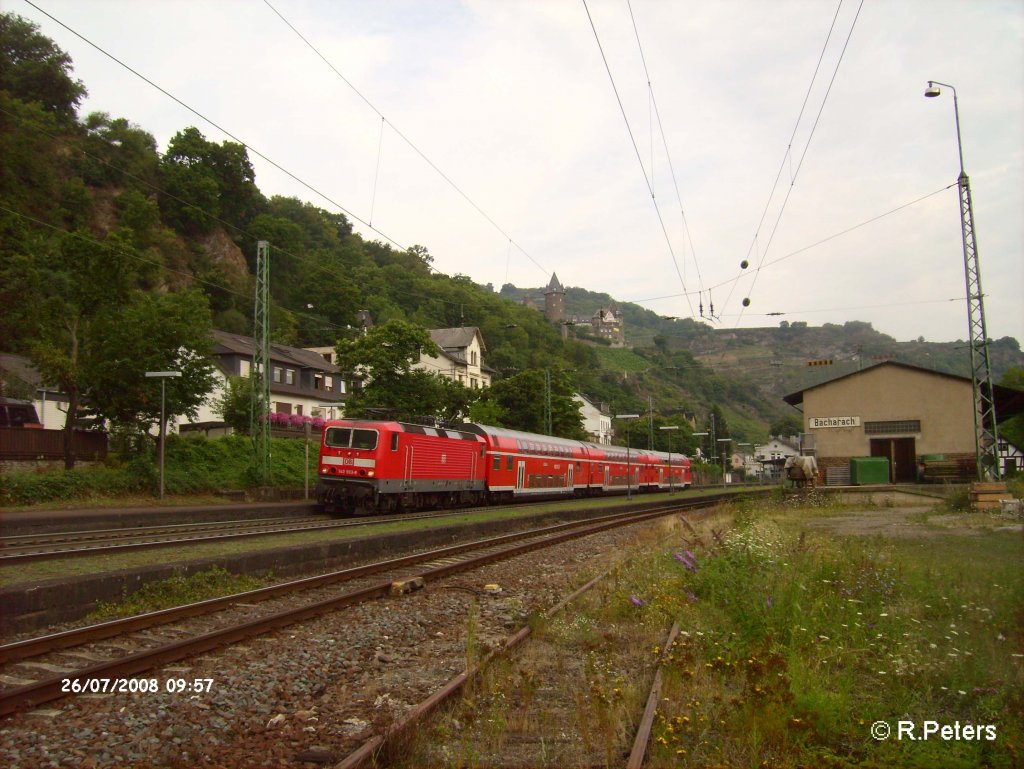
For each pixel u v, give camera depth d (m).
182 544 16.53
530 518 27.14
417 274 113.62
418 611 11.40
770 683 6.44
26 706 6.45
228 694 7.08
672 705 6.71
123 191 72.25
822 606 9.55
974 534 18.98
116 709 6.62
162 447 27.86
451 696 7.00
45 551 15.59
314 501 31.80
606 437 102.12
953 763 5.55
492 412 54.91
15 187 56.31
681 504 43.03
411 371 44.62
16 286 36.31
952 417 47.69
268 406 33.25
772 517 26.81
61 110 74.44
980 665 7.31
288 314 77.62
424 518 25.55
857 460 47.47
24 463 28.17
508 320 101.88
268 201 103.81
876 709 6.54
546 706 7.00
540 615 10.22
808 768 5.52
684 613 10.37
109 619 10.12
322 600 11.55
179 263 71.00
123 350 28.52
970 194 30.59
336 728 6.38
